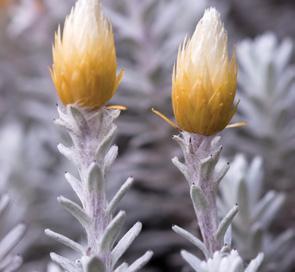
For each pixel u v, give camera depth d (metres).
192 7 0.52
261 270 0.34
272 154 0.42
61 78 0.25
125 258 0.45
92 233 0.25
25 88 0.54
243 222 0.33
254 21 0.64
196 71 0.24
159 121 0.45
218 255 0.25
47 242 0.44
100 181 0.25
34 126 0.54
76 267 0.26
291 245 0.38
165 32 0.49
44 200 0.45
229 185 0.34
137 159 0.45
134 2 0.46
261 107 0.42
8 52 0.58
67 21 0.24
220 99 0.24
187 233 0.26
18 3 0.58
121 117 0.46
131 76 0.45
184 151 0.26
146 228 0.47
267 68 0.41
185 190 0.45
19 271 0.42
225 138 0.42
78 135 0.25
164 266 0.46
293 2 0.68
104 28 0.24
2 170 0.43
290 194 0.42
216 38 0.24
